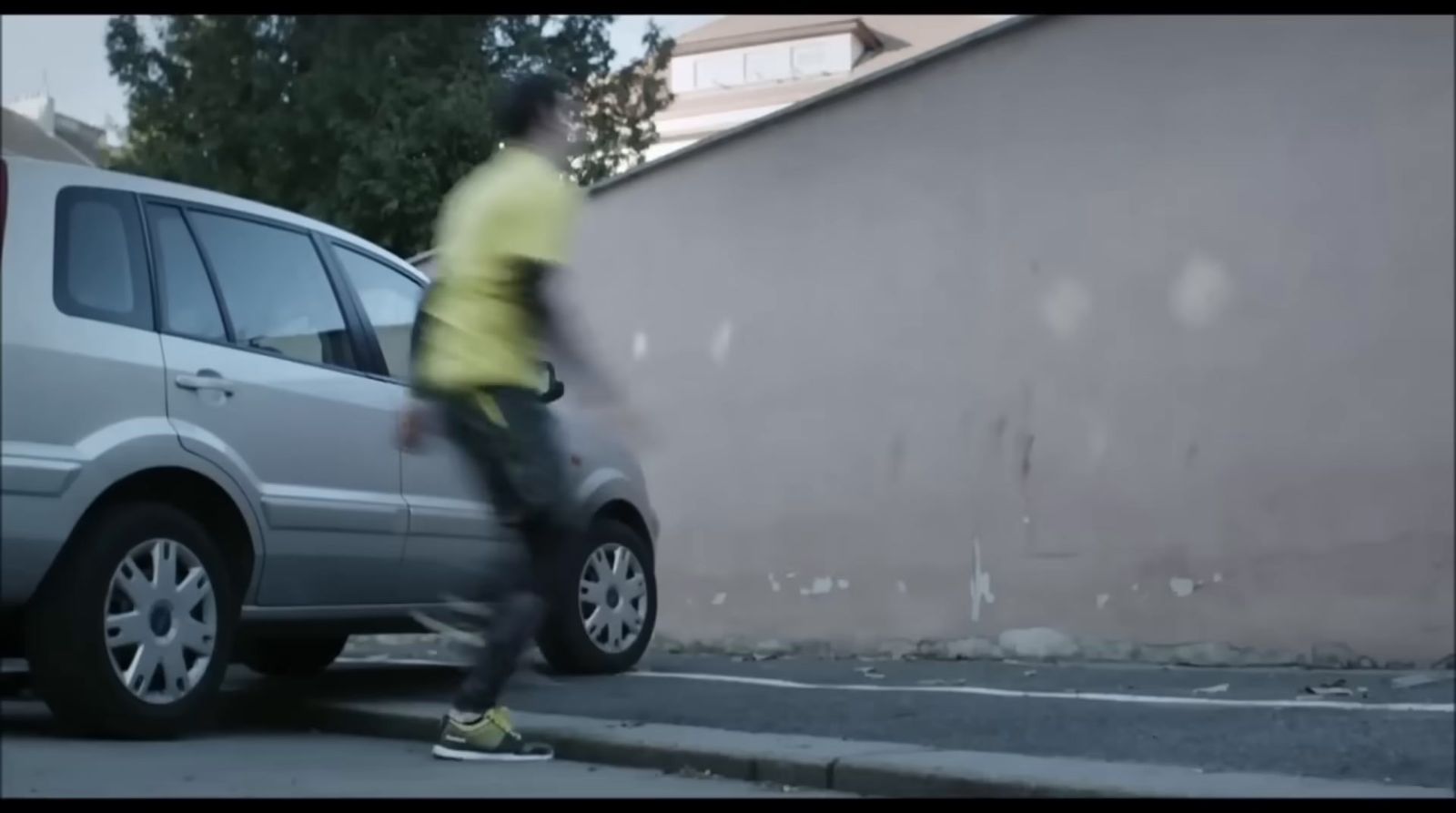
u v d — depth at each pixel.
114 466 5.48
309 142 19.92
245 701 6.98
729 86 29.95
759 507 9.93
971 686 7.26
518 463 5.07
